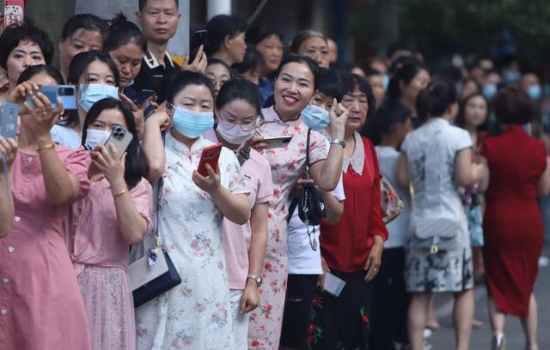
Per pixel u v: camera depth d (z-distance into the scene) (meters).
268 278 12.59
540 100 32.03
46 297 10.10
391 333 16.41
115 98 10.81
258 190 12.14
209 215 11.21
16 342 10.13
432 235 15.98
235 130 11.89
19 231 10.13
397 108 16.77
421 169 16.19
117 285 10.61
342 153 12.65
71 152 10.37
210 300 11.14
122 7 14.79
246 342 11.98
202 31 16.11
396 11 36.19
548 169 17.52
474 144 19.89
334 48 20.36
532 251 17.30
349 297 14.22
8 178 9.73
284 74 12.93
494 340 17.25
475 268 23.73
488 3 41.62
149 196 10.80
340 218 13.77
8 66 11.45
